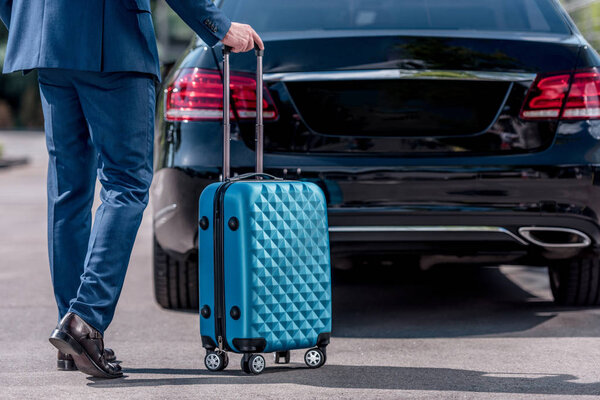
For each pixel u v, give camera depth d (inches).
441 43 167.0
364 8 180.9
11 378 140.2
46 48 132.9
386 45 166.1
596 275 191.0
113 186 137.9
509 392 131.0
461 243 167.2
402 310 197.9
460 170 163.9
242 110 165.6
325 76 164.9
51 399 127.1
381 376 139.9
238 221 133.7
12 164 832.9
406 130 165.8
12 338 171.8
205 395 128.7
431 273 245.8
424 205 163.9
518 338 168.7
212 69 168.7
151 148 140.3
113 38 133.1
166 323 185.0
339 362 149.6
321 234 141.2
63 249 143.0
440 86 166.2
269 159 164.1
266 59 166.7
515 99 167.0
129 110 136.2
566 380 138.1
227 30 140.3
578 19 671.8
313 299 140.7
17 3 140.1
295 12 180.7
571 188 165.5
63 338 131.1
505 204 164.9
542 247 168.9
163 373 142.5
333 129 165.6
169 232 173.9
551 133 167.3
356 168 163.3
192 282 195.3
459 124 166.4
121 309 200.5
